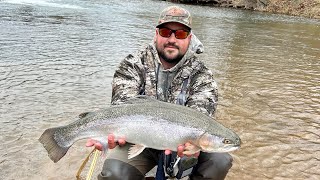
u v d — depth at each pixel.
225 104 2.43
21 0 8.16
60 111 2.12
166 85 1.23
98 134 1.05
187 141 1.03
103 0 10.67
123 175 1.15
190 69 1.22
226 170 1.22
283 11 12.60
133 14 7.77
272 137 1.97
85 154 1.66
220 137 1.01
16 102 2.20
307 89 2.98
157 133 1.03
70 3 8.79
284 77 3.35
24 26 4.88
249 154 1.75
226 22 8.19
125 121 1.04
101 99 2.37
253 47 4.99
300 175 1.60
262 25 8.16
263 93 2.76
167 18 1.16
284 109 2.43
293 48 5.16
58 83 2.62
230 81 3.04
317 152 1.83
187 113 1.04
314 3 12.36
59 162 1.58
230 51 4.51
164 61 1.23
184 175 1.20
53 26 5.13
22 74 2.76
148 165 1.21
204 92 1.21
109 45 4.14
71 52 3.63
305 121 2.23
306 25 8.80
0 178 1.44
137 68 1.23
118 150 1.21
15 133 1.80
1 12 5.92
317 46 5.53
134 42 4.43
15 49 3.54
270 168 1.64
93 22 5.95
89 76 2.86
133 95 1.17
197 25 7.08
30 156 1.61
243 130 2.03
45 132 1.06
